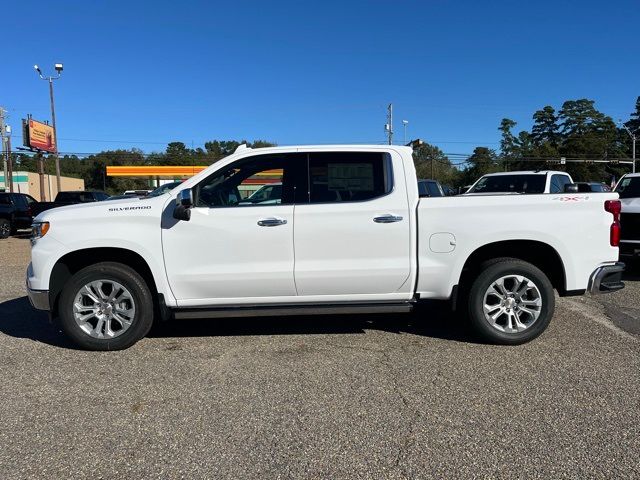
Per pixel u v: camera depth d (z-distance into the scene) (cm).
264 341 546
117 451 329
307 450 328
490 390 415
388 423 361
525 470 302
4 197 1902
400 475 299
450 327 593
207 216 505
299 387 425
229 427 359
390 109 5484
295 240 506
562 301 713
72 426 362
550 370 456
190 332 583
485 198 515
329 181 519
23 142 4731
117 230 504
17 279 937
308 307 520
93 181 9812
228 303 520
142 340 554
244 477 299
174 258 506
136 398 407
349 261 511
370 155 524
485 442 334
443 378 440
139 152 9744
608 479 293
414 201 514
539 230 511
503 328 522
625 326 589
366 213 508
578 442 333
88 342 512
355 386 426
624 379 435
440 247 513
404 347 523
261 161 523
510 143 9775
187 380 442
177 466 311
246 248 505
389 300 527
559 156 8675
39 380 444
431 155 8919
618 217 527
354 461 314
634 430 348
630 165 8931
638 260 872
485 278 514
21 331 590
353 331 581
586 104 9562
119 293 514
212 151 9731
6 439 344
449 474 299
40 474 304
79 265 542
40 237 510
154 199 517
